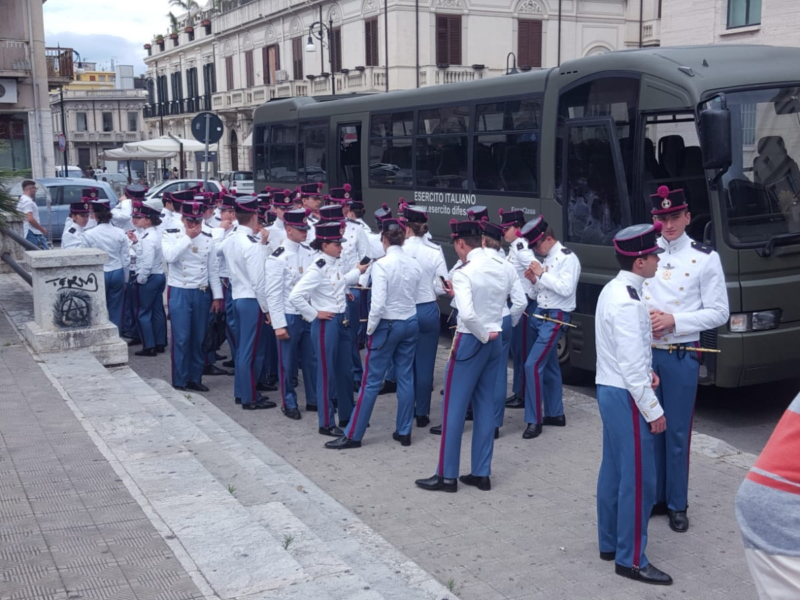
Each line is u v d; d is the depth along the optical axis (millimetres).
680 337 5453
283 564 4125
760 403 8656
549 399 7816
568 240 9203
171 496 4984
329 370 7668
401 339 7312
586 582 4879
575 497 6156
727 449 7051
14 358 8453
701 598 4688
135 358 10852
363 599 3885
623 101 8445
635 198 8312
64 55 28984
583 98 8969
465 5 31891
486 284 6129
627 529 4863
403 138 12406
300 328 8234
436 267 7934
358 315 9398
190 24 51156
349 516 5766
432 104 11656
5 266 14344
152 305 10930
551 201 9477
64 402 6980
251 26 41938
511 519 5785
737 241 7484
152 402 7406
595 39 34438
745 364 7512
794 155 7883
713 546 5336
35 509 4785
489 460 6324
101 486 5141
